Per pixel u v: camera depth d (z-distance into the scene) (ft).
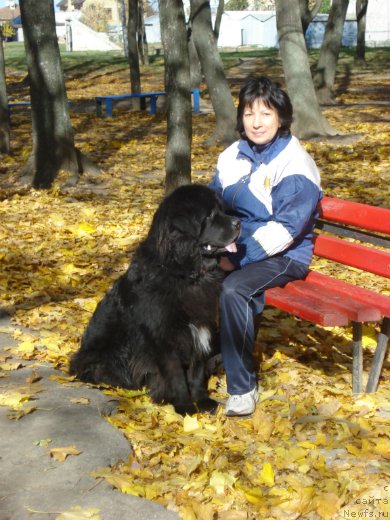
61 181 37.47
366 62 121.08
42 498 9.89
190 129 29.27
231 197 14.05
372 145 45.68
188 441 11.87
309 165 13.46
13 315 18.65
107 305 14.06
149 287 12.75
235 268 13.79
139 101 75.46
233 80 104.73
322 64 72.90
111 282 21.56
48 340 16.39
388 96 79.05
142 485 10.38
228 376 12.96
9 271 22.68
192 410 13.24
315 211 14.25
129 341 13.67
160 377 13.29
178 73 28.43
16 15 316.40
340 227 15.81
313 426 12.57
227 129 49.34
